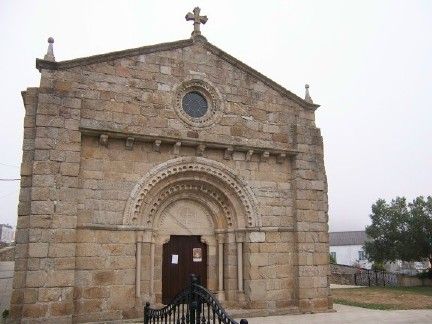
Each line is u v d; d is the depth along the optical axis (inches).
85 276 462.6
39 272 430.3
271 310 535.8
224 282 559.2
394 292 893.8
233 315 511.5
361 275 1231.5
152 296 498.9
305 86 648.4
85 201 478.9
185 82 559.8
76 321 447.5
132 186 505.4
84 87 500.1
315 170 610.9
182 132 542.9
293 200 594.9
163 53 555.8
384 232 1251.8
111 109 509.0
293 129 615.8
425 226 1189.7
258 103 601.3
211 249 568.4
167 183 533.0
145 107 529.0
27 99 474.6
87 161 489.4
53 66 486.0
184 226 559.8
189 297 302.4
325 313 557.0
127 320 466.0
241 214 565.9
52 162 461.1
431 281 1169.4
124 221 491.5
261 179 582.6
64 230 450.6
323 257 587.2
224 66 592.1
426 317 527.2
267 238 566.3
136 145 518.6
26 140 463.2
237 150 569.3
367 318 514.9
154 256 524.7
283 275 565.6
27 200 448.5
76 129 479.8
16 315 420.5
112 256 480.1
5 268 1172.5
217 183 560.4
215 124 565.0
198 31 585.9
